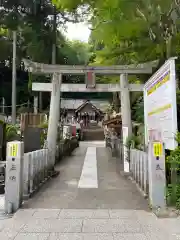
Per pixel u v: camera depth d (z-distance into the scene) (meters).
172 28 9.08
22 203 6.45
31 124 20.47
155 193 5.83
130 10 8.59
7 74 33.12
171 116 6.07
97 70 12.81
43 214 5.63
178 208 5.63
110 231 4.68
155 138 7.46
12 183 5.96
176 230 4.71
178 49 8.76
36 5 22.02
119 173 11.15
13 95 21.27
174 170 5.93
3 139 11.51
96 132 42.72
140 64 12.60
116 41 10.57
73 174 10.95
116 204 6.41
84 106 45.06
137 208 6.06
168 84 6.33
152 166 5.88
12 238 4.39
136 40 10.10
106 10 9.27
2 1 21.48
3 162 9.88
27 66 12.59
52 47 24.92
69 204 6.41
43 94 34.31
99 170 12.01
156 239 4.33
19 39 26.28
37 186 8.07
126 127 12.00
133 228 4.82
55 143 12.94
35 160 7.89
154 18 8.85
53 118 12.84
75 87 13.12
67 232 4.64
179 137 5.54
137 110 13.77
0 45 27.77
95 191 7.82
